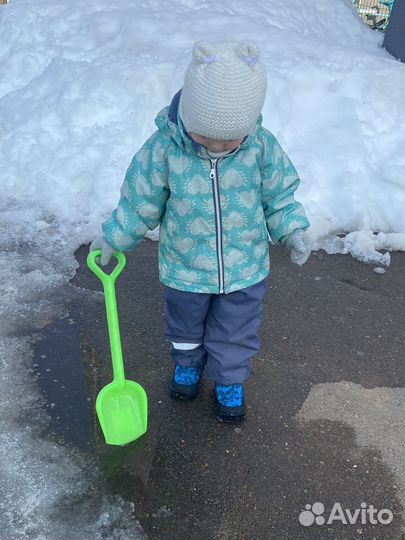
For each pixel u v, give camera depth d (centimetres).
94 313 173
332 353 167
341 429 144
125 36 278
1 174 224
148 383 152
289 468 133
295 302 184
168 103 248
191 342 139
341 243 212
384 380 159
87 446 135
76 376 153
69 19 296
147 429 140
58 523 120
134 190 122
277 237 129
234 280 127
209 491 127
